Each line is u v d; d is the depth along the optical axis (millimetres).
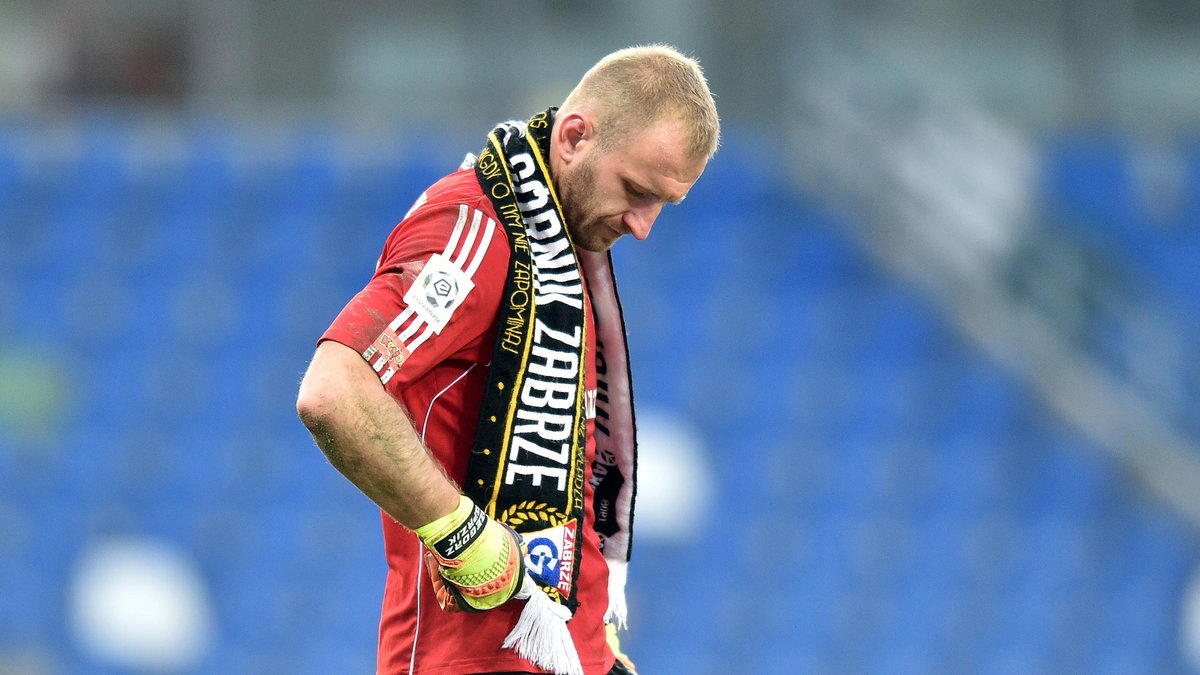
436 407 9328
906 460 40125
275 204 43719
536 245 9305
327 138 43812
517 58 42156
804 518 38938
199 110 43938
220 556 37719
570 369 9211
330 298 42406
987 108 44656
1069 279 42906
